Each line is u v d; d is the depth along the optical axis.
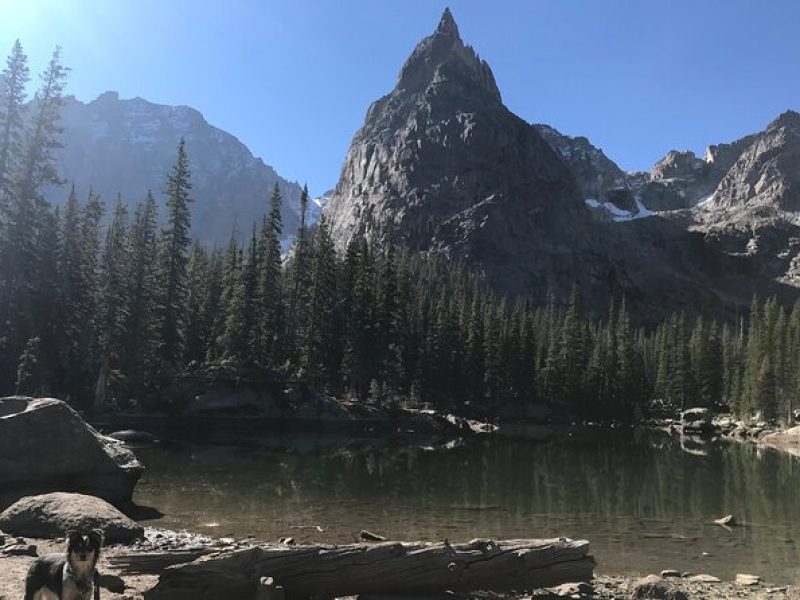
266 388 59.41
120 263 54.84
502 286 188.50
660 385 109.50
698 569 15.19
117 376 51.25
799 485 31.08
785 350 82.69
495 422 82.31
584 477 32.66
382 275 79.88
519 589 10.98
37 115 49.47
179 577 9.29
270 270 66.38
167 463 30.16
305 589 9.81
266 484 25.41
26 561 10.90
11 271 47.09
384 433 59.31
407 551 10.21
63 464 17.38
